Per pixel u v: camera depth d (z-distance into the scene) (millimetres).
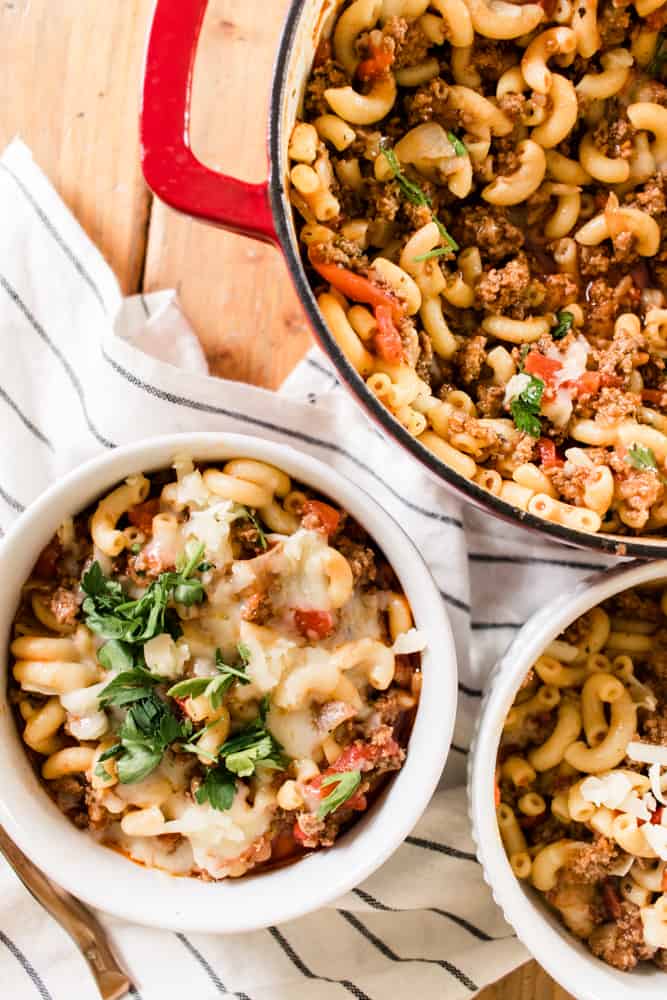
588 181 556
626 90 556
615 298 555
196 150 600
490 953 584
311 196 507
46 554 534
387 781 540
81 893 511
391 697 532
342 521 542
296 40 483
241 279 603
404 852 579
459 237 549
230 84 601
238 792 517
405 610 536
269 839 524
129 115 603
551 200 557
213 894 521
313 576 524
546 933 528
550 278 552
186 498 527
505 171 544
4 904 577
